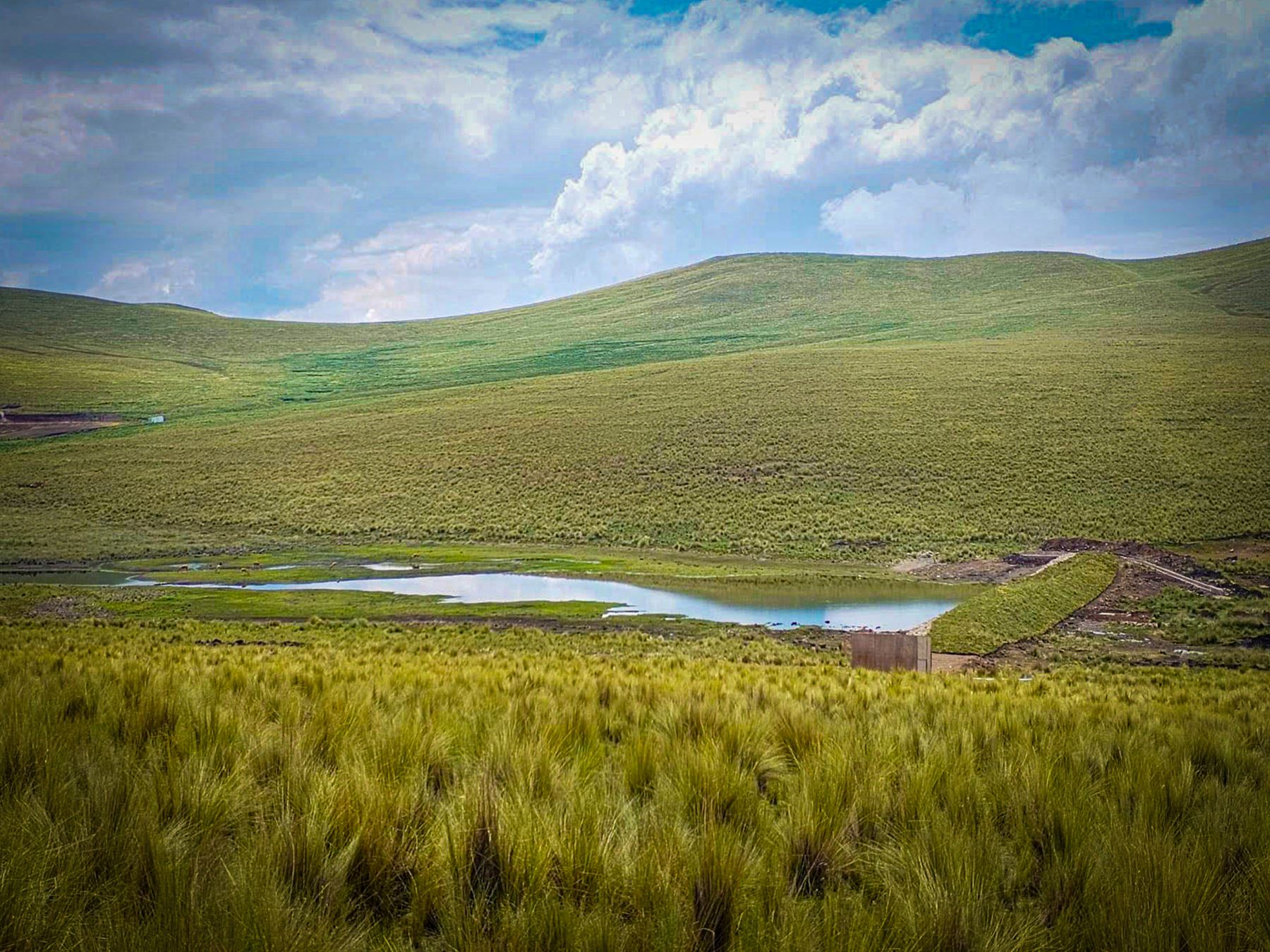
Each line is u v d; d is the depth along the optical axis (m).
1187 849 4.30
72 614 42.00
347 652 21.50
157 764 4.93
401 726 6.16
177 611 42.47
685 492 78.88
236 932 3.18
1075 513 65.25
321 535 76.31
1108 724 8.64
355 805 4.32
